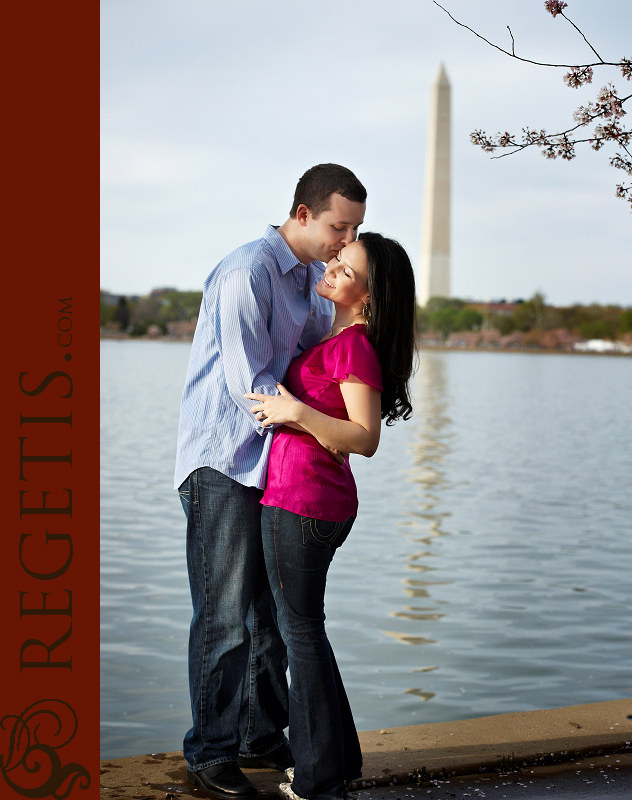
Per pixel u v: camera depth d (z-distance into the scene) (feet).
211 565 9.18
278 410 8.53
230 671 9.23
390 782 9.51
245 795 8.93
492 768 9.87
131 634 18.85
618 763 10.11
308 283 9.50
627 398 123.95
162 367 183.01
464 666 17.40
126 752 13.30
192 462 9.17
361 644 18.66
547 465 51.85
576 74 10.08
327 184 8.84
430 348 412.16
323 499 8.64
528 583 24.02
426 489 41.88
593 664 17.62
